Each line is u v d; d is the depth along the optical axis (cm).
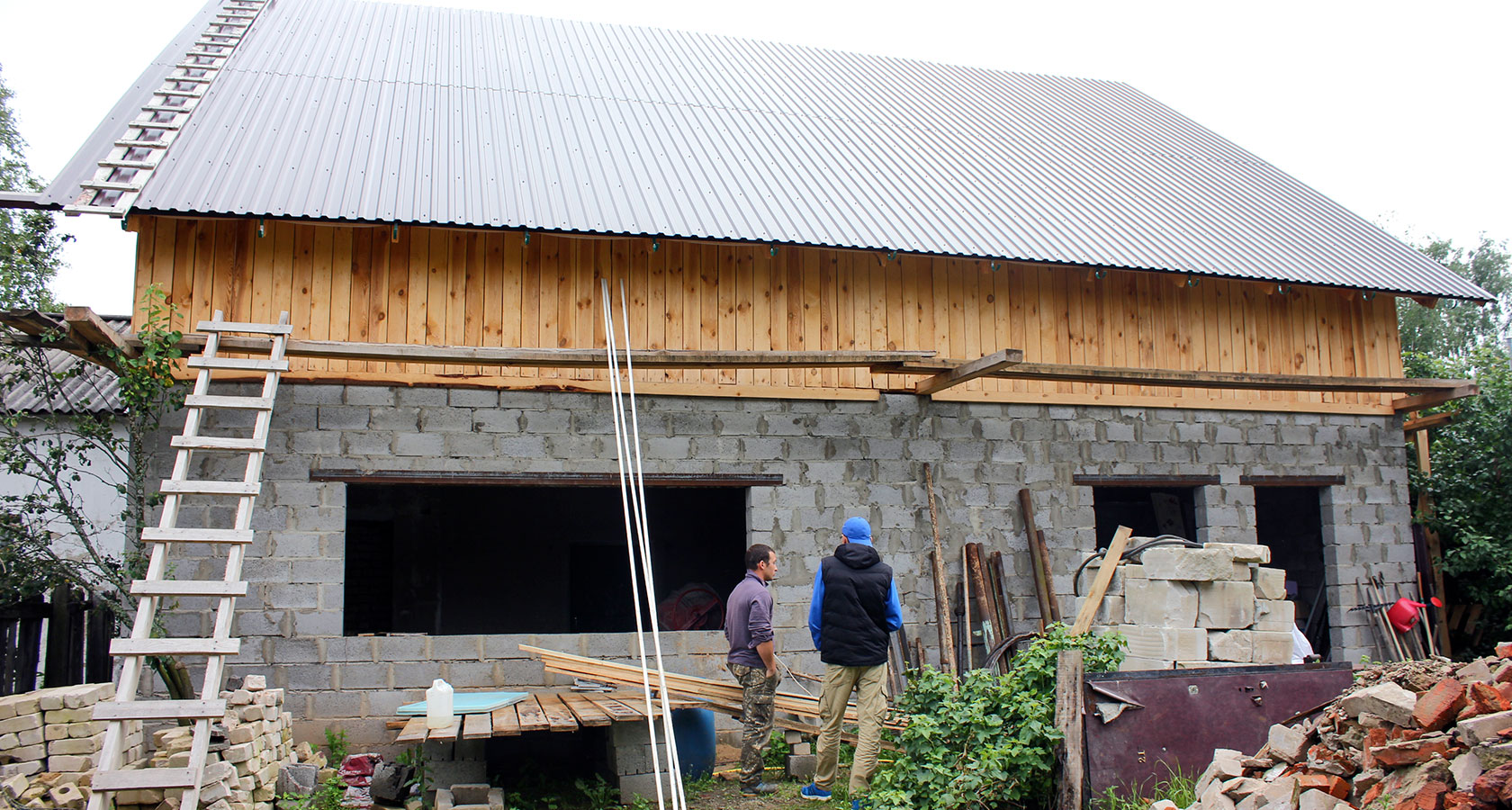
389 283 823
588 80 1200
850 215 940
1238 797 501
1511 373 1158
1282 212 1219
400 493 1323
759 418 898
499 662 800
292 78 1027
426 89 1070
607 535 1378
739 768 743
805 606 882
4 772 542
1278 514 1250
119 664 863
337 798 673
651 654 834
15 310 682
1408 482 1176
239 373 785
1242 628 654
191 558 754
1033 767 570
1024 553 953
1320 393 1080
